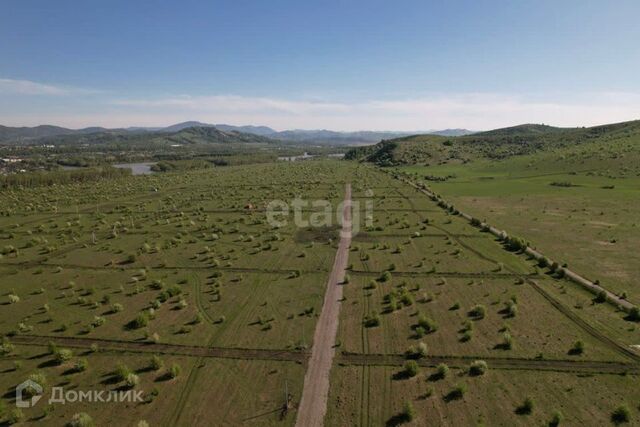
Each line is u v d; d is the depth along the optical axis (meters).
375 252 80.12
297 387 37.50
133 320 51.34
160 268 72.69
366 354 42.97
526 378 38.38
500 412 33.72
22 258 79.31
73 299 59.00
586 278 62.97
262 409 34.59
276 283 64.19
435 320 50.72
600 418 32.78
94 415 34.09
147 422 33.16
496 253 77.75
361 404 35.03
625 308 52.19
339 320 50.94
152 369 40.69
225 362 41.84
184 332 48.28
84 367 40.84
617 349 43.19
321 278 66.19
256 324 50.16
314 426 32.56
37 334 48.50
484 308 52.00
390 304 54.16
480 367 39.25
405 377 38.84
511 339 44.22
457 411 33.97
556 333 46.81
